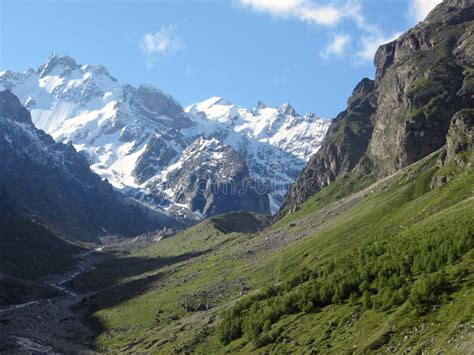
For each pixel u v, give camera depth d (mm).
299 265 169375
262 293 131500
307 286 113938
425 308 79750
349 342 84375
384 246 115875
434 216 129125
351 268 113000
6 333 167375
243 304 129875
